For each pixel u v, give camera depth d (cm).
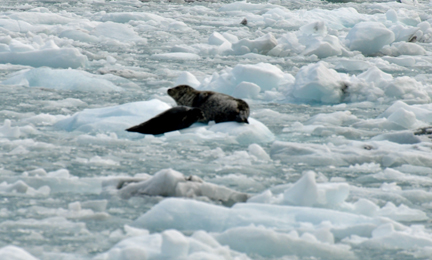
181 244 1017
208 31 6347
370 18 7619
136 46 5144
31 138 2094
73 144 2031
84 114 2338
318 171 1823
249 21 7475
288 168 1848
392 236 1213
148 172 1725
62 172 1631
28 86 3198
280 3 9762
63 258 1089
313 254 1134
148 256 1019
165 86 3356
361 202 1424
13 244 1151
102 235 1212
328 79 3161
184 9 8456
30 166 1739
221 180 1656
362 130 2414
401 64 4475
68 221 1283
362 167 1884
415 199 1556
